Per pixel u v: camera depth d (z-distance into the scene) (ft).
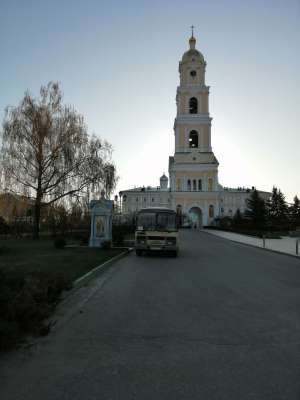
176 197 238.07
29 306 17.60
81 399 10.78
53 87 95.91
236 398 10.78
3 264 39.75
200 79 247.29
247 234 138.31
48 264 40.55
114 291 28.37
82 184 94.32
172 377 12.28
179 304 23.76
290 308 22.67
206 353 14.56
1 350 14.76
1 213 89.56
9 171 87.76
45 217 97.50
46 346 15.40
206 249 74.54
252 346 15.40
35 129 90.74
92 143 96.89
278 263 50.03
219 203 238.68
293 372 12.67
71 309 22.29
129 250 66.74
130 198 323.57
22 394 11.12
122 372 12.71
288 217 234.99
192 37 255.29
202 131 243.81
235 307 22.91
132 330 17.80
